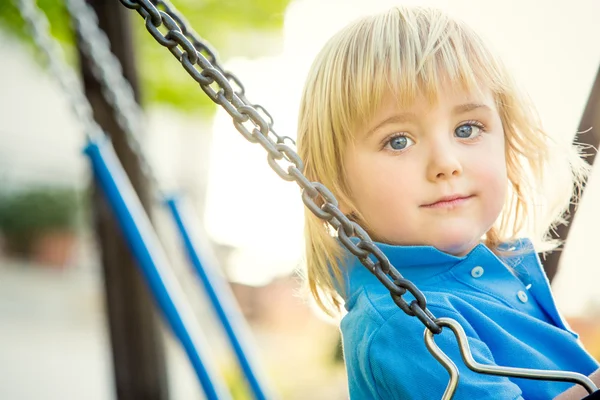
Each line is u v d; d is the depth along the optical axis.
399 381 1.35
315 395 6.03
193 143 12.82
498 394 1.32
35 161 16.89
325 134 1.53
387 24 1.53
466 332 1.39
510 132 1.61
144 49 5.22
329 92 1.52
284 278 8.96
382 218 1.46
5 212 15.81
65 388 6.98
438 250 1.45
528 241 1.69
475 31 1.56
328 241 1.58
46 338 9.70
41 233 15.89
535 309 1.58
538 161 1.63
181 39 1.20
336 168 1.53
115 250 3.90
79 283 14.66
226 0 4.69
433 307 1.40
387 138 1.45
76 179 16.62
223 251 9.44
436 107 1.43
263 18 4.76
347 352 1.49
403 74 1.44
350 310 1.56
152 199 3.86
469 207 1.44
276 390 6.10
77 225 16.06
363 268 1.54
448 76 1.45
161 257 2.59
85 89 3.71
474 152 1.45
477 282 1.51
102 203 3.89
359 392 1.45
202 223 9.61
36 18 2.48
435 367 1.34
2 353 8.59
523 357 1.43
